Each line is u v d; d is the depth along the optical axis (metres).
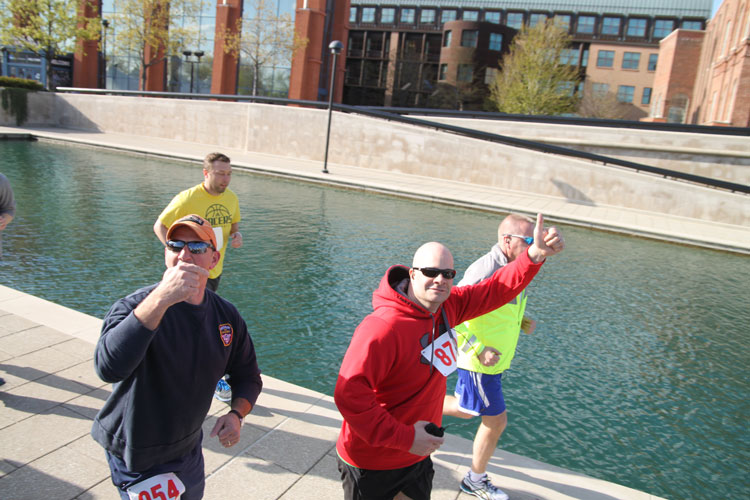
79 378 4.13
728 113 33.16
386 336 2.10
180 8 37.69
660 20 58.38
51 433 3.42
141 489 1.96
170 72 41.56
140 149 23.09
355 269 9.02
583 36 60.19
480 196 18.27
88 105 31.36
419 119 22.30
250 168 20.64
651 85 58.66
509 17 61.94
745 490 4.06
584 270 10.59
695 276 10.92
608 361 6.29
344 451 2.32
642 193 18.52
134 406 1.88
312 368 5.43
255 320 6.56
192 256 1.96
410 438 2.01
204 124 27.80
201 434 2.17
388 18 63.56
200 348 1.96
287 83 39.56
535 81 43.00
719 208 17.47
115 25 37.78
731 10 35.34
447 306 2.46
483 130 23.45
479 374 3.12
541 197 19.81
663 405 5.32
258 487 3.09
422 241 11.55
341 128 23.81
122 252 8.83
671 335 7.32
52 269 7.72
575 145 22.20
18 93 30.17
